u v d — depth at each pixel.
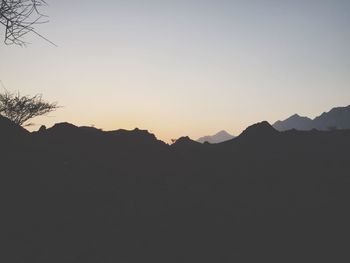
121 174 23.09
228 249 13.63
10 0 5.28
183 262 12.21
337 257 13.22
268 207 19.78
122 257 11.95
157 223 15.73
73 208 15.70
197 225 16.03
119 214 16.12
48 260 10.80
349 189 24.55
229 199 21.06
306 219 17.77
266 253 13.41
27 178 17.28
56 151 23.81
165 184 22.91
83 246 12.20
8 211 13.73
